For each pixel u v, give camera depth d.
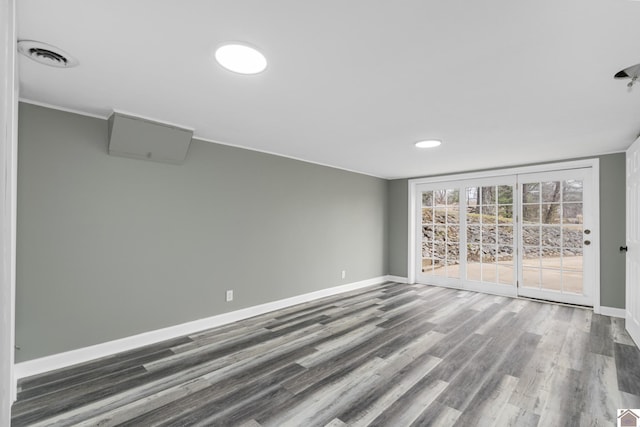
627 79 1.85
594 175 3.84
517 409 1.89
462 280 5.10
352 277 5.09
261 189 3.79
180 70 1.80
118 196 2.69
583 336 3.05
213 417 1.82
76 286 2.48
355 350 2.73
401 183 5.79
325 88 2.02
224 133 3.07
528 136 3.06
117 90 2.09
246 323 3.44
